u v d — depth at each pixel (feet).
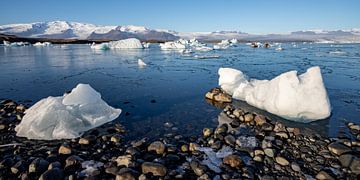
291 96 21.70
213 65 64.13
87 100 21.29
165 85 37.68
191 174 13.17
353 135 18.38
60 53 113.19
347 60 75.92
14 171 13.26
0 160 14.75
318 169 13.48
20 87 36.99
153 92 32.81
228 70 32.07
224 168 13.62
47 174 12.37
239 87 29.22
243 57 88.99
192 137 17.95
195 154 15.25
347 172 13.14
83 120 19.93
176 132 19.12
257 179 12.67
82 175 12.91
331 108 23.86
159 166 13.04
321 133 18.75
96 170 13.15
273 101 23.07
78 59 82.64
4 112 23.97
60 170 12.89
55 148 16.22
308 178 12.68
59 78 44.96
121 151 15.87
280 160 14.12
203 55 99.50
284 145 16.39
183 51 123.54
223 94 28.43
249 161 14.33
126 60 79.25
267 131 18.86
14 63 70.38
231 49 150.41
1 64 67.97
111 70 55.31
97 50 139.64
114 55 101.14
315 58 83.51
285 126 20.18
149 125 20.66
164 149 15.44
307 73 22.95
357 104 26.48
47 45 220.43
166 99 29.12
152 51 130.41
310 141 17.02
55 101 20.10
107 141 17.37
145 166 13.10
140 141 16.51
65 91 34.14
